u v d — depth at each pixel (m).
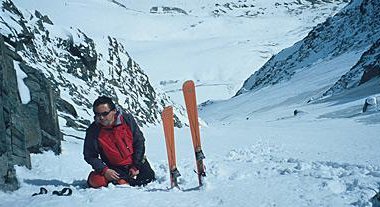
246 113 72.25
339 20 111.56
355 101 42.12
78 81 19.19
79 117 14.89
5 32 13.45
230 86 181.50
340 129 20.83
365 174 6.18
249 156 9.12
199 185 5.16
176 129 22.89
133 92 24.55
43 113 7.93
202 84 184.50
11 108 6.15
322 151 10.07
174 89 179.25
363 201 4.34
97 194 4.80
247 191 4.92
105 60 23.22
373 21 99.12
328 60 96.56
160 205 4.38
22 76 7.86
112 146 5.47
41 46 18.47
